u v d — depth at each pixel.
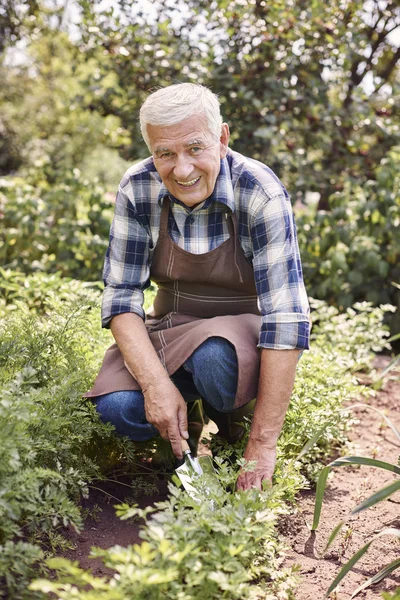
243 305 2.37
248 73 4.70
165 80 4.70
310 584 1.93
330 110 4.89
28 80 10.95
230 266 2.26
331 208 4.81
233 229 2.21
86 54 4.98
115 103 5.01
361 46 4.91
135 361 2.19
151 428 2.28
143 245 2.31
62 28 6.33
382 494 1.75
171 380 2.31
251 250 2.24
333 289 4.58
